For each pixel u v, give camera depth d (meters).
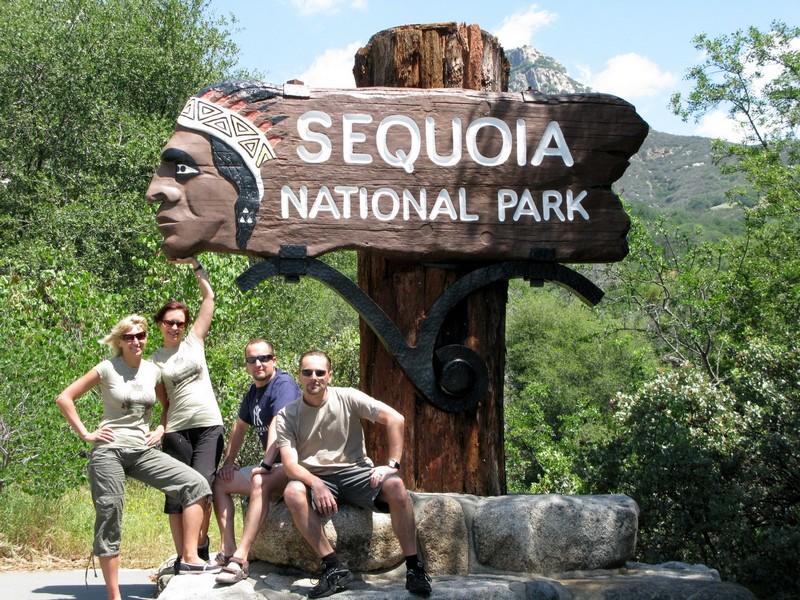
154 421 10.14
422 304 5.56
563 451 15.91
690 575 5.30
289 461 4.64
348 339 16.22
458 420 5.52
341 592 4.54
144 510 9.38
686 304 19.03
